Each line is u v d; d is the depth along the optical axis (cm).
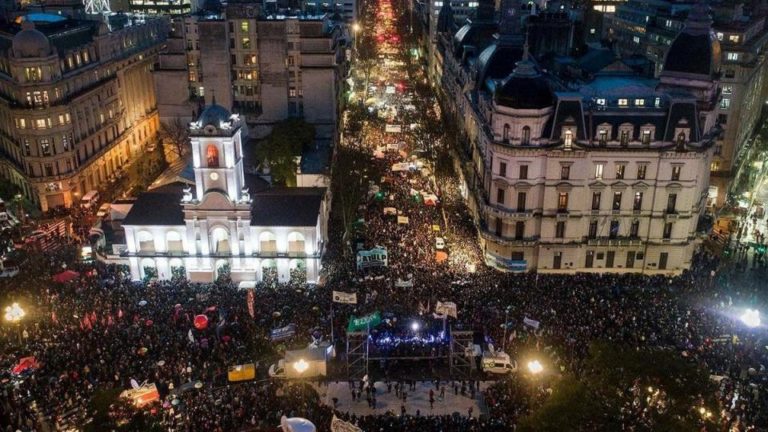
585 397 5991
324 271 11550
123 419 6412
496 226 11606
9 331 9319
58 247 12300
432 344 9144
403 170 15612
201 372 8638
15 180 15700
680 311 9756
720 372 8294
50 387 8131
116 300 10150
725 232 13338
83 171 15012
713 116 11775
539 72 11162
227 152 10825
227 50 16700
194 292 10662
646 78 13200
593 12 19250
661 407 5912
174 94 17175
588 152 10894
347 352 8700
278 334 9112
